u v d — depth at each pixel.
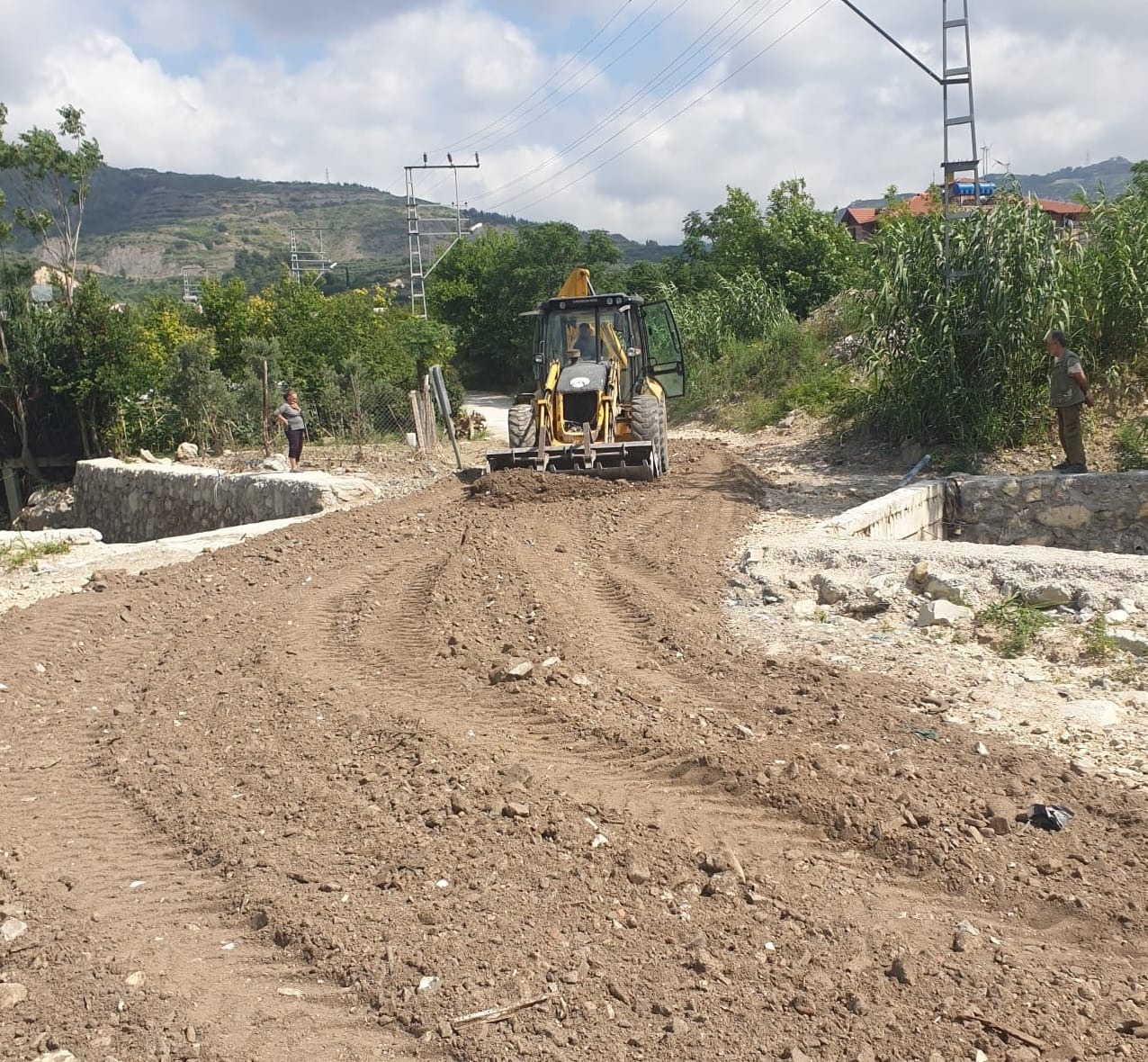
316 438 24.20
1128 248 13.94
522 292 51.25
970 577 7.42
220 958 3.55
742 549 9.27
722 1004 3.17
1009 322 13.27
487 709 5.77
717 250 40.00
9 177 26.45
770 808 4.46
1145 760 4.86
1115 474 11.32
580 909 3.70
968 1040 3.00
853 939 3.51
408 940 3.54
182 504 18.59
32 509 24.88
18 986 3.34
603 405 13.27
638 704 5.73
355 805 4.61
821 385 19.53
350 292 32.16
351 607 8.05
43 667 7.07
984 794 4.50
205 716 5.97
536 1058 2.97
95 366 25.92
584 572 8.75
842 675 6.04
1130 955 3.46
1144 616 6.59
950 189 13.67
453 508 11.92
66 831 4.64
